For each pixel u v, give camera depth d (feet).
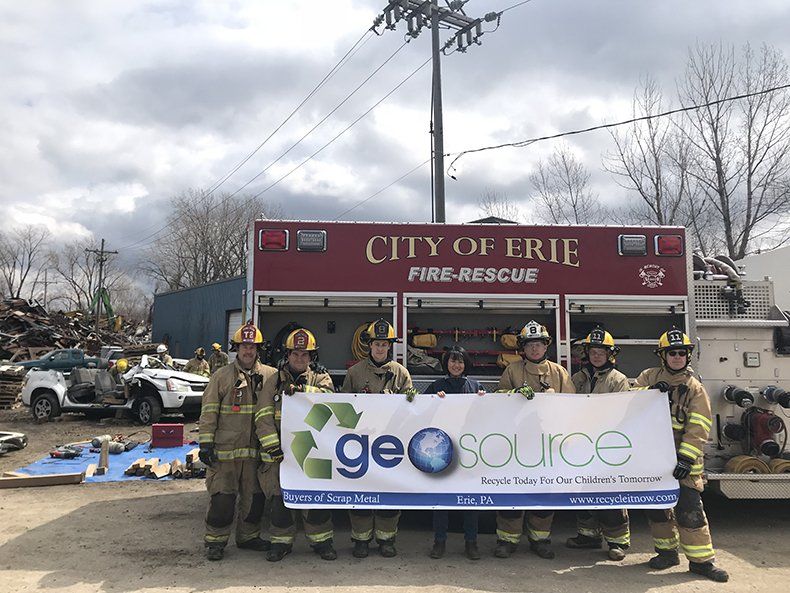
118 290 259.80
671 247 22.39
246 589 15.51
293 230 21.81
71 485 28.14
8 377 62.69
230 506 17.69
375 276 21.80
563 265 22.17
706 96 60.80
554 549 19.11
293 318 23.35
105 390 49.47
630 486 17.85
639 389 18.42
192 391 48.06
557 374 19.07
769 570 17.31
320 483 17.74
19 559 17.83
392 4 61.05
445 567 17.29
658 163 65.36
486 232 22.20
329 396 18.11
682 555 18.57
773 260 37.22
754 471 20.12
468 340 23.63
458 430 18.16
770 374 22.09
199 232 164.96
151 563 17.48
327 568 17.11
